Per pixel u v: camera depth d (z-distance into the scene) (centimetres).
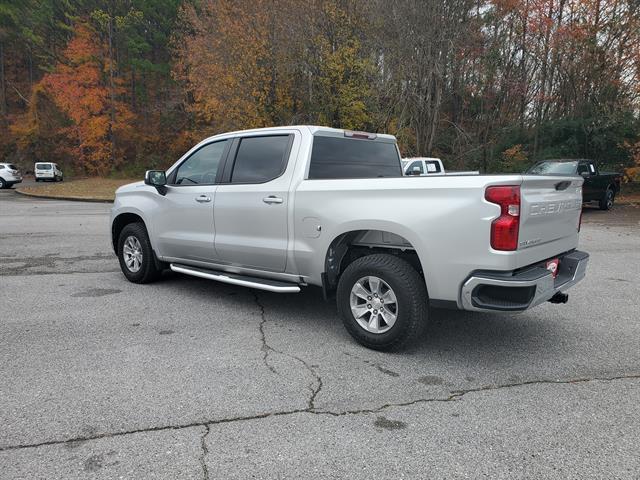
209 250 542
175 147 4694
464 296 370
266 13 2450
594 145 2488
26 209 1808
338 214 426
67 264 777
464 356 410
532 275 363
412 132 2498
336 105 2519
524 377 369
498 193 352
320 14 2430
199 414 310
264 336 454
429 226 378
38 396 331
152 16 4378
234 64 2558
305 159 467
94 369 376
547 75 2747
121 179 4397
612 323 498
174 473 251
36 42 4631
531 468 257
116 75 4347
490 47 2522
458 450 273
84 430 290
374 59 2455
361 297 422
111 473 250
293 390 344
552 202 399
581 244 1021
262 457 265
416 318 395
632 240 1074
